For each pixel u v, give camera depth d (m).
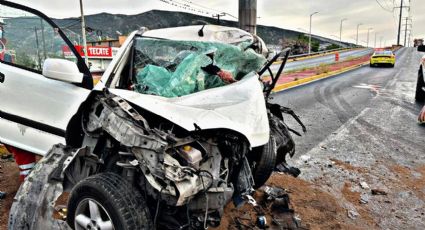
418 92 10.97
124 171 2.52
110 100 2.56
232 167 2.84
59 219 2.90
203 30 3.76
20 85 3.81
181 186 2.27
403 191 4.41
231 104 2.99
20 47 3.83
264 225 3.32
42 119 3.68
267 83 4.03
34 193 2.88
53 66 3.22
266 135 3.05
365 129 7.49
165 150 2.31
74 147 2.90
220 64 3.47
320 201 4.00
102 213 2.43
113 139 2.65
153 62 3.59
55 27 3.59
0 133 3.95
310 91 13.55
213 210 2.49
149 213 2.39
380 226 3.57
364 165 5.29
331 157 5.61
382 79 18.83
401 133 7.19
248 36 3.89
